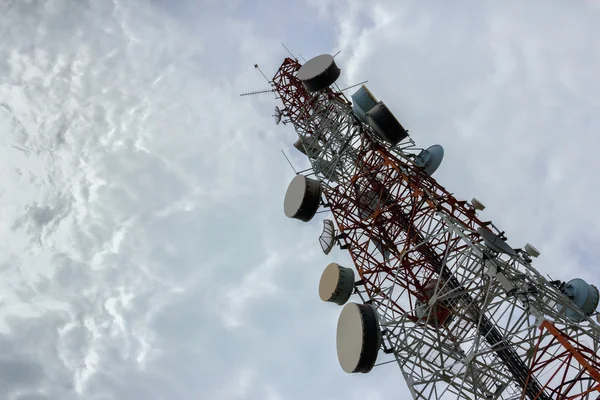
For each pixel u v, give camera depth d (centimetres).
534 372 1453
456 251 1766
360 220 2064
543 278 1634
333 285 2045
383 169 2023
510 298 1517
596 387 1186
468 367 1530
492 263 1537
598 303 1709
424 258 1903
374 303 1825
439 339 1619
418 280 1912
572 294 1728
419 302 1962
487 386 1684
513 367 1580
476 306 1702
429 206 1773
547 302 1576
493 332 1680
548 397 1541
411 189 1847
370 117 1900
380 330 1633
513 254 1672
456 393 1594
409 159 2008
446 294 1616
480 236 1697
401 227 2008
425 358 1648
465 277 1688
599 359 1356
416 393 1568
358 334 1622
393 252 1970
